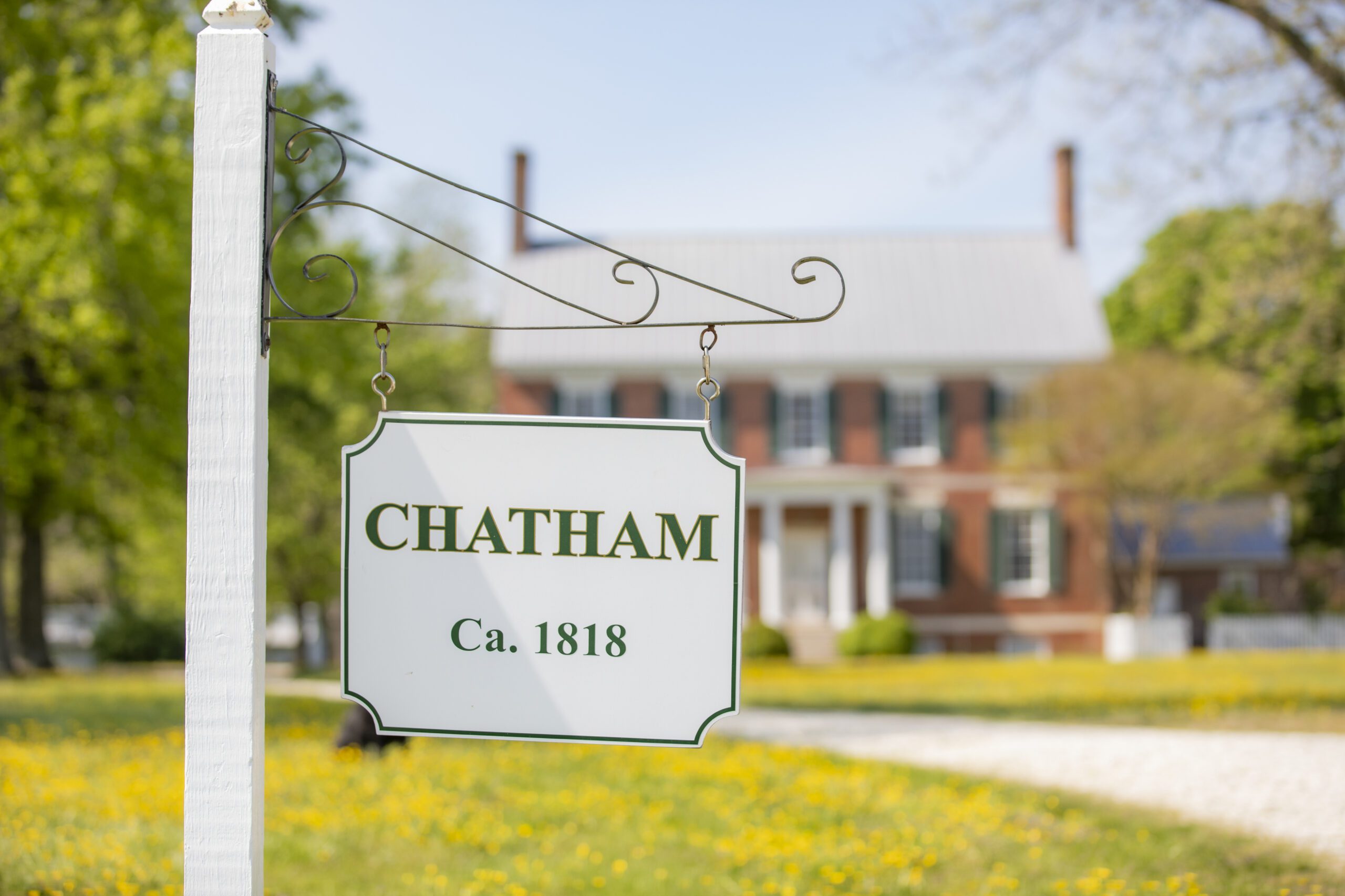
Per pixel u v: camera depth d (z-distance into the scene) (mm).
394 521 2914
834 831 6559
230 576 2744
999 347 29844
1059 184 32312
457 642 2896
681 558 2877
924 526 29609
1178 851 5922
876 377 29828
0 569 18938
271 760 8234
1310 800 7207
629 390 29812
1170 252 13188
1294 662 20906
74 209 11734
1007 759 9633
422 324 2846
